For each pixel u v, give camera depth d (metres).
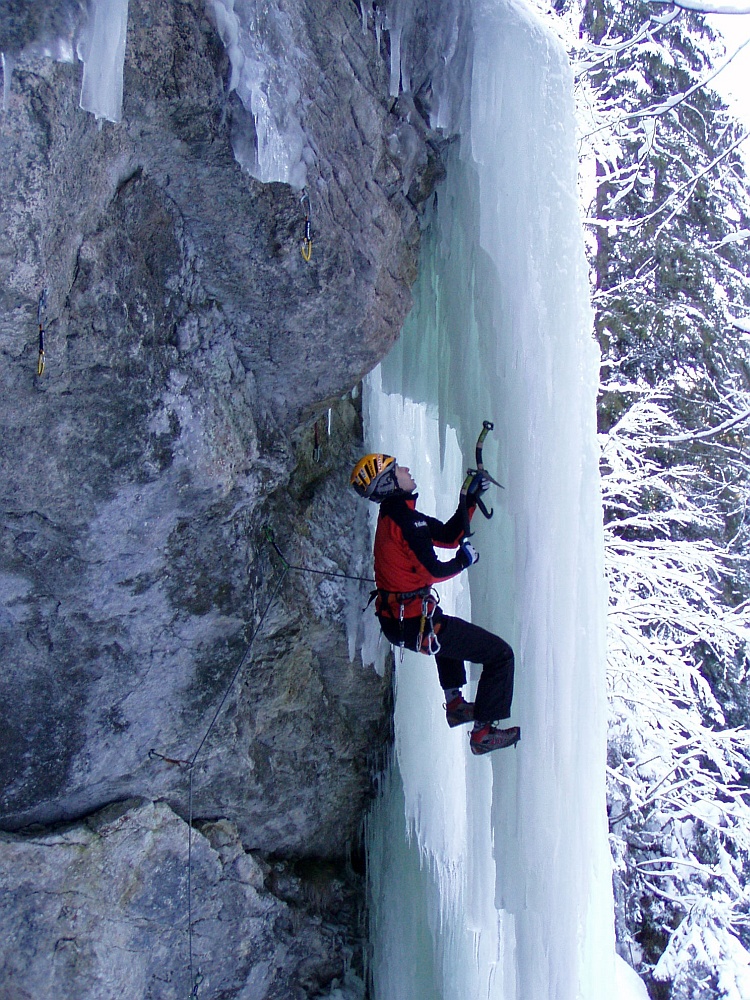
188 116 3.07
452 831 4.90
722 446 10.27
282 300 3.69
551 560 3.97
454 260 4.27
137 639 3.66
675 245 11.48
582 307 4.13
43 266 2.67
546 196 4.04
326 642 4.59
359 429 5.21
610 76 10.88
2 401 2.89
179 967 4.07
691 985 8.18
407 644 3.73
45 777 3.54
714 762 9.94
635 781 8.77
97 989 3.70
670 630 10.30
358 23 3.62
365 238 3.80
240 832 4.50
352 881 5.16
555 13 9.30
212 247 3.50
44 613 3.36
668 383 10.77
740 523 10.95
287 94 3.31
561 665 3.98
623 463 9.73
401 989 4.77
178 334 3.47
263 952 4.44
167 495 3.49
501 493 4.03
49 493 3.15
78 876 3.64
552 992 3.93
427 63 3.92
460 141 4.14
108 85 2.62
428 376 4.65
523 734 3.94
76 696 3.54
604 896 4.47
